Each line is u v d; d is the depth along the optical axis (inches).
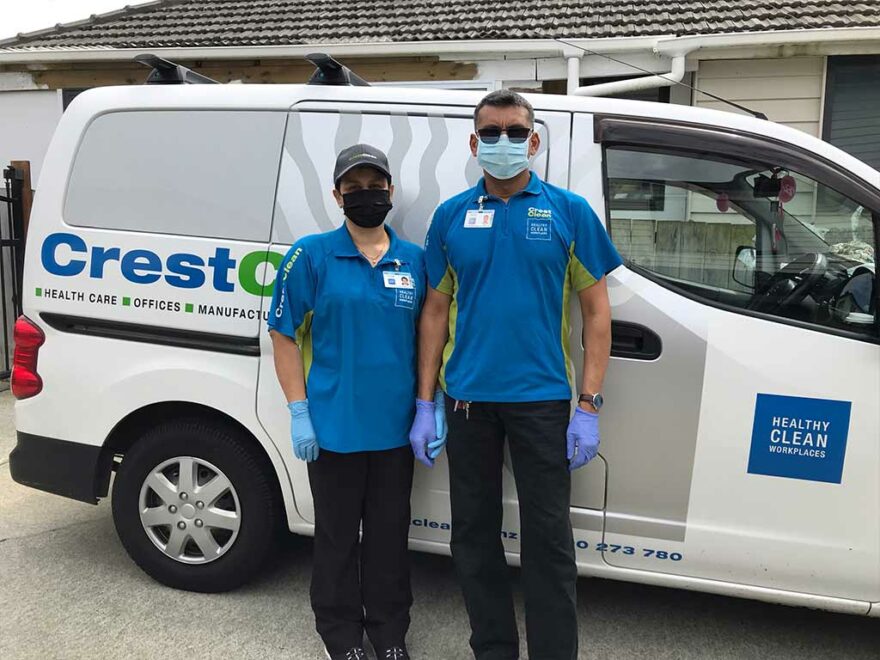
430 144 99.7
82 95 112.7
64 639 100.5
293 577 118.9
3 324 232.5
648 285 92.0
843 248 89.0
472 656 99.3
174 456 109.6
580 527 96.6
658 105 96.1
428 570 122.8
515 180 85.6
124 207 108.4
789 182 90.5
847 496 87.9
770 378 88.3
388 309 89.7
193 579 111.5
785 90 255.6
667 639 104.2
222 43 291.4
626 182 94.7
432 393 93.2
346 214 89.0
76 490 112.4
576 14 283.3
